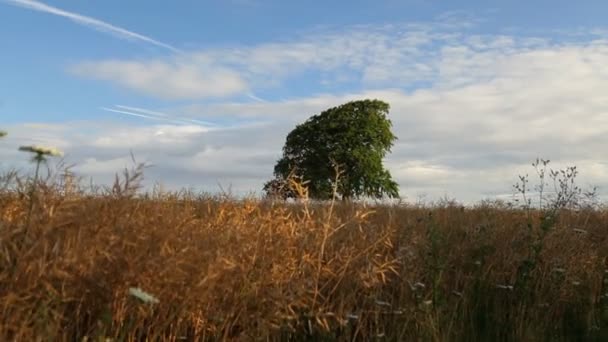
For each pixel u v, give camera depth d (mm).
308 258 5297
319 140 43156
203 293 4504
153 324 4422
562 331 6695
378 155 43281
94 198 4543
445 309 6152
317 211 6969
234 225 5367
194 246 4590
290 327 4984
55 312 3902
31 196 4059
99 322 4016
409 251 6176
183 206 5762
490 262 7109
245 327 4867
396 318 5758
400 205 11055
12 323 3721
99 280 4117
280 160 44188
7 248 3902
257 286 4898
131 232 4297
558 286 7027
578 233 8305
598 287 7367
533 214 9484
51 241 4039
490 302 6730
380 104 45031
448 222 8555
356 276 5508
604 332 6500
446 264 6512
